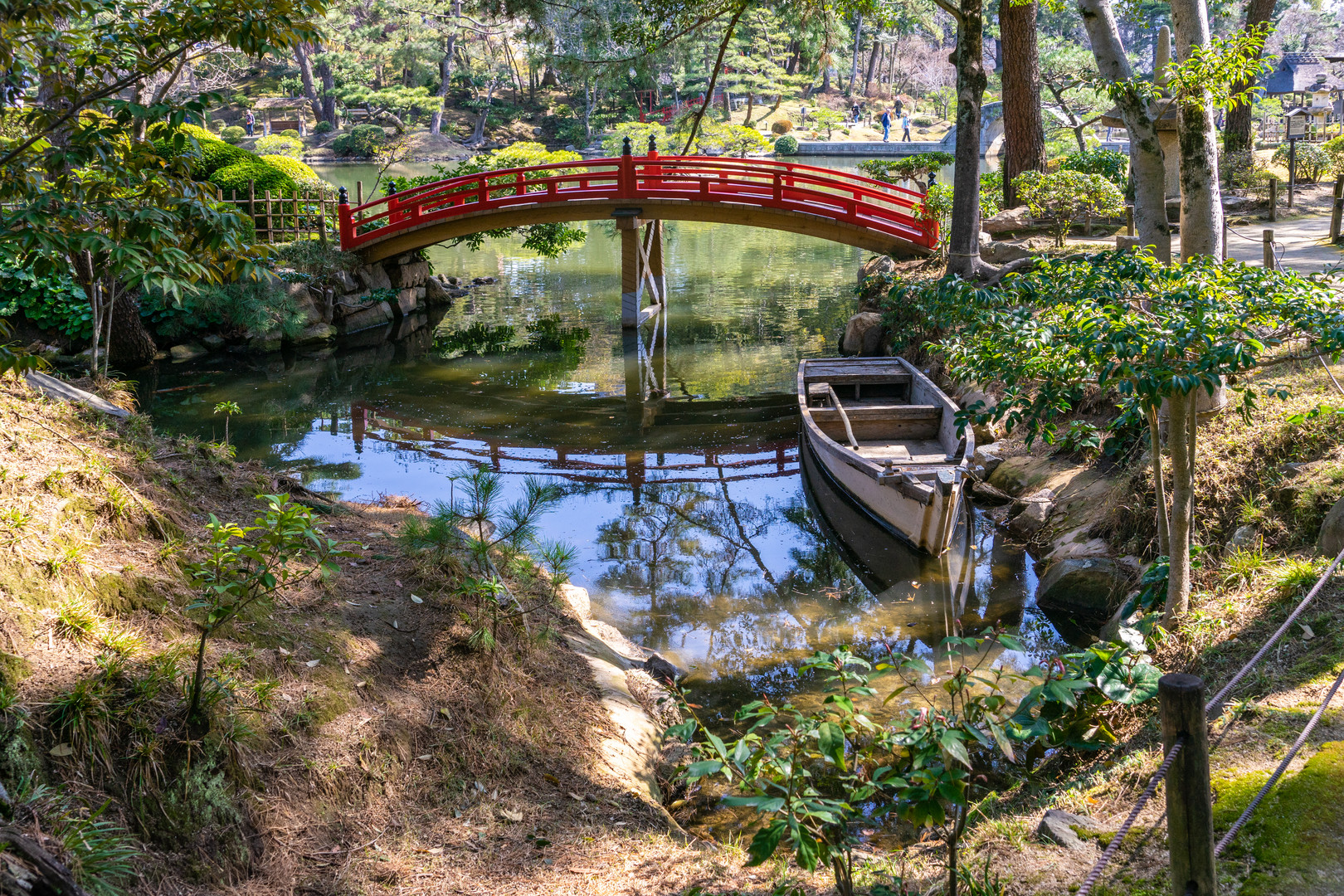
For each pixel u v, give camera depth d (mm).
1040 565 7770
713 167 16844
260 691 3812
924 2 41031
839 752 2699
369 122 51438
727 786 4945
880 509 8547
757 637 7004
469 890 3467
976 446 10039
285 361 15812
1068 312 4645
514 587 5957
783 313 19094
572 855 3791
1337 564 4570
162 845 3145
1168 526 5637
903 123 55781
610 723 4992
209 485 5680
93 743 3158
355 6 50688
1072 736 4297
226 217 3977
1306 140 24891
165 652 3713
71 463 4500
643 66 16797
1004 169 19672
